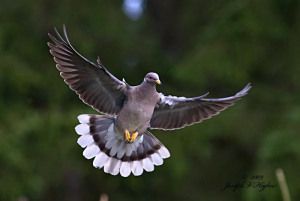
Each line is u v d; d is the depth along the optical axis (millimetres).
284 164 14812
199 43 16609
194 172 17672
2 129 15984
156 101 8492
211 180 17688
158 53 18797
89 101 8422
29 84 16531
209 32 16375
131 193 18109
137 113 8406
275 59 16250
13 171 15867
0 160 15750
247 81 15984
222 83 16391
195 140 16484
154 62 18562
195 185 17734
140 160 8734
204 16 18484
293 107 15930
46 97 17141
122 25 18141
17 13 17328
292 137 15016
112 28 17812
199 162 17641
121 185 17859
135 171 8680
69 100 17203
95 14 17672
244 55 15969
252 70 16172
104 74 8258
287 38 16156
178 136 16547
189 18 18797
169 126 8688
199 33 17719
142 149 8773
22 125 16156
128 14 19344
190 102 8555
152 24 20500
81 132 8695
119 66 18297
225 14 16281
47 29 17328
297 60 16156
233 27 16047
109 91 8453
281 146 14930
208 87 17188
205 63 15914
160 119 8711
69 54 8055
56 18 17359
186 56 16953
